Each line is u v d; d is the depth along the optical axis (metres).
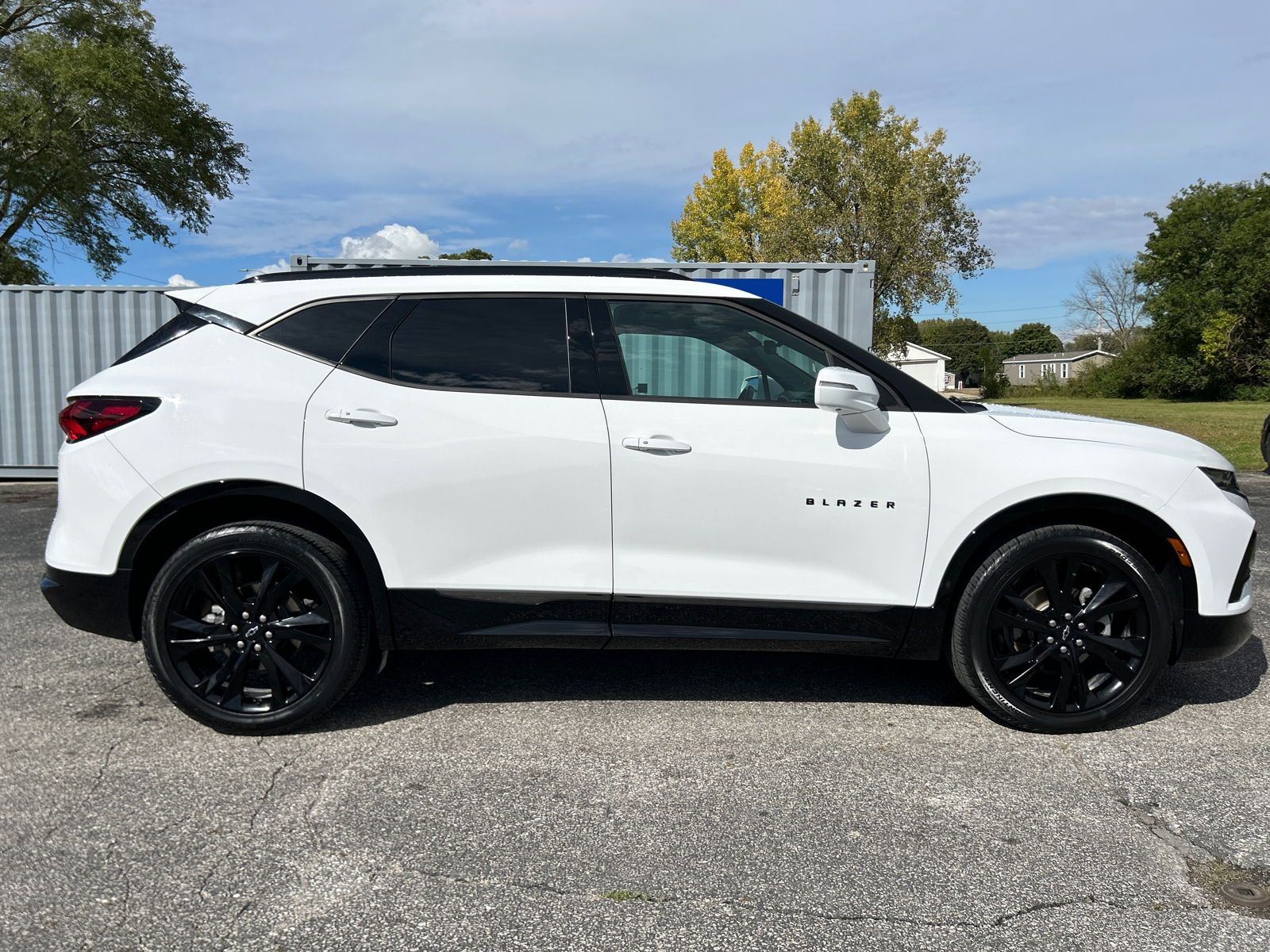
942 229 31.27
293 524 2.88
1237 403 42.66
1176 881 2.05
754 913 1.92
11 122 21.02
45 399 10.16
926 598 2.90
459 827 2.30
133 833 2.26
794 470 2.85
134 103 22.44
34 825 2.29
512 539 2.88
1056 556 2.85
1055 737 2.92
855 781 2.59
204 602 2.91
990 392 67.12
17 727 2.95
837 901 1.96
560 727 3.00
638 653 3.83
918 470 2.86
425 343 2.93
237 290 3.00
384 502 2.83
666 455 2.85
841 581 2.90
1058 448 2.88
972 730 2.98
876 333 31.09
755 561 2.90
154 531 2.83
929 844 2.22
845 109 33.25
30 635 4.04
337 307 2.95
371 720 3.05
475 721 3.04
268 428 2.81
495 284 3.01
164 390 2.84
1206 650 2.93
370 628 2.94
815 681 3.48
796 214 31.75
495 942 1.81
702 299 2.99
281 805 2.41
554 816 2.36
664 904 1.95
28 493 9.34
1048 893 1.99
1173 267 51.38
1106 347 77.06
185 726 2.97
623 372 2.95
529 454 2.85
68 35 22.97
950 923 1.88
